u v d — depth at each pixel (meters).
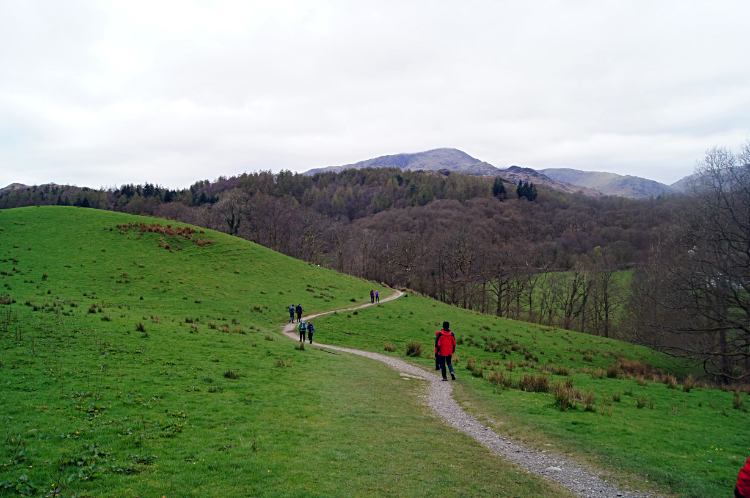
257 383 14.65
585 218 116.25
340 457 8.68
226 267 53.34
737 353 30.81
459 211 132.12
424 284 96.38
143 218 63.56
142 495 6.41
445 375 19.06
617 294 68.81
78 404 10.24
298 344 26.39
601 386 20.17
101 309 27.03
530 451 10.02
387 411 12.85
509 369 24.30
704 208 33.69
